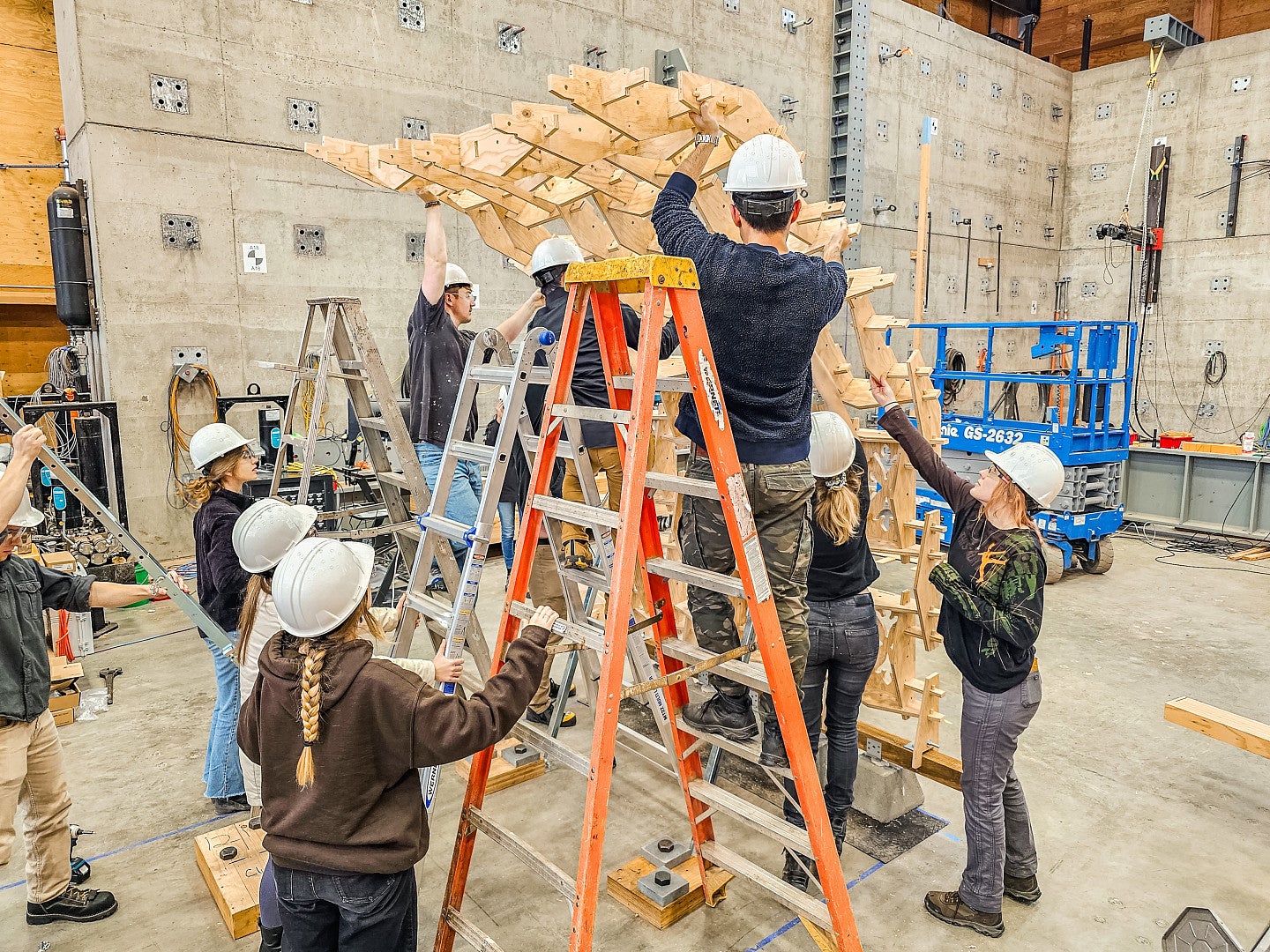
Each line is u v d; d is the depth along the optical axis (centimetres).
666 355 329
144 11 604
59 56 661
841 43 1058
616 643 176
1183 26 1195
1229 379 1201
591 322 342
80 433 578
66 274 610
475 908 271
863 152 1082
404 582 598
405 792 179
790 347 214
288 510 233
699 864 265
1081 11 1404
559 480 397
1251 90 1159
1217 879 292
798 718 199
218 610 305
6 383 741
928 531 337
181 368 641
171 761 373
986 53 1239
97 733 400
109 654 498
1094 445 704
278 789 176
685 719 240
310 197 690
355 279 719
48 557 529
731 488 189
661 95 264
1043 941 259
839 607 257
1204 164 1210
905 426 274
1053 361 885
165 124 621
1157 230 1161
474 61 755
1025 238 1352
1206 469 851
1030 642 238
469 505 515
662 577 225
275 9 655
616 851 303
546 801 338
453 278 450
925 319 1220
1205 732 297
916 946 256
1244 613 604
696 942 254
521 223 410
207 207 645
